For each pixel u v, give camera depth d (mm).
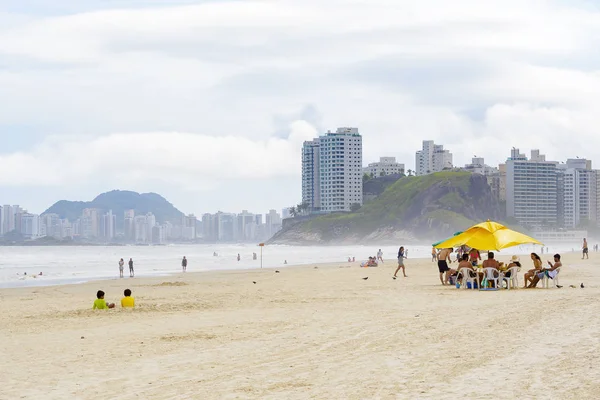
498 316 18828
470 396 9469
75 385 11500
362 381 10883
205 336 17141
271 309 24031
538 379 10320
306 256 136500
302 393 10188
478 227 32219
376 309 22703
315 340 15766
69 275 65625
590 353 12188
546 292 27500
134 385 11344
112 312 24109
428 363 12156
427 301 25297
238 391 10508
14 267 84812
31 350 15664
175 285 45188
